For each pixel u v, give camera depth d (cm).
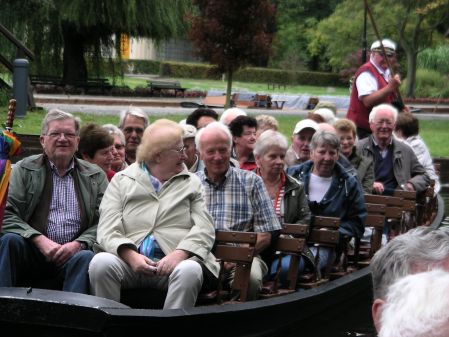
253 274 705
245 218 722
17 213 674
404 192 984
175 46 6694
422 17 4325
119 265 634
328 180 842
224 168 724
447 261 259
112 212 660
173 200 661
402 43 4459
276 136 793
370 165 993
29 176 686
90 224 689
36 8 2705
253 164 902
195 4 2533
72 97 3075
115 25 3042
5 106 1958
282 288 766
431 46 4628
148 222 655
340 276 828
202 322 605
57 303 556
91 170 706
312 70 6831
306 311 736
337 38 5034
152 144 665
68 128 682
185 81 5694
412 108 3600
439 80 4722
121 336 564
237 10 2422
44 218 679
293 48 6619
